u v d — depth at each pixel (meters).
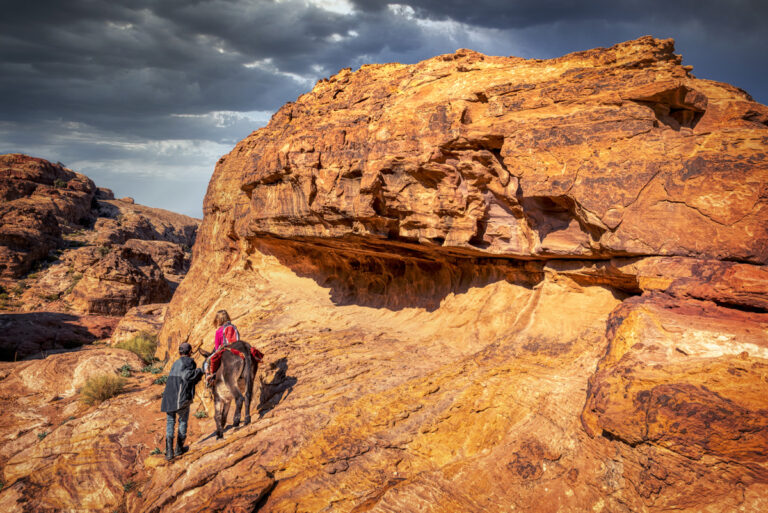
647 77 7.38
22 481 9.72
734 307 5.79
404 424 7.70
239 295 17.27
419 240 10.47
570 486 5.58
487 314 10.43
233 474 7.26
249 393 8.67
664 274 6.66
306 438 7.83
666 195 6.83
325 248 15.16
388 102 11.66
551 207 8.62
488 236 9.73
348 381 9.52
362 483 6.75
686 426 4.43
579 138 7.70
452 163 9.57
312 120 13.73
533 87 8.69
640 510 4.78
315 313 14.48
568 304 8.90
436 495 6.30
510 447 6.50
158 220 96.81
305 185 12.04
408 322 12.62
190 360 8.77
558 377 7.35
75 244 57.12
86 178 89.94
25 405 14.52
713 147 6.58
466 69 10.56
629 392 5.02
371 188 10.30
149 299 39.50
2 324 27.17
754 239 6.09
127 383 15.57
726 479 4.28
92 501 9.05
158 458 8.32
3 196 67.06
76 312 36.12
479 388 7.81
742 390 4.41
